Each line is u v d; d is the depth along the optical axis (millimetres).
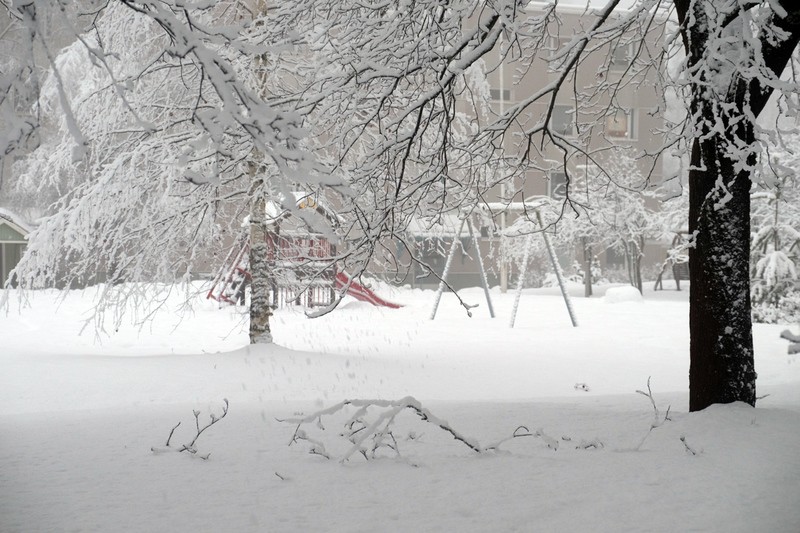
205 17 16500
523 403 10656
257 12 16828
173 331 24547
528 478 6168
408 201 10500
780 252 29453
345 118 10367
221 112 4406
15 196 42469
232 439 7938
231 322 28656
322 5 10445
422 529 4914
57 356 18844
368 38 9539
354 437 7238
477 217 30906
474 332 26156
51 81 19438
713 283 8555
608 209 44031
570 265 55219
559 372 17938
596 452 7020
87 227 17141
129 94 16953
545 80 48594
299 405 11234
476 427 8352
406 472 6430
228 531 4859
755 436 7238
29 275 17469
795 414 8047
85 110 17172
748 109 8023
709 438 7270
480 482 6074
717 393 8523
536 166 11414
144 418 9648
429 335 25156
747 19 7746
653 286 54594
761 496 5547
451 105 10086
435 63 9258
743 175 8547
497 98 48156
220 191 18641
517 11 9195
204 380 15305
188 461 6895
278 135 4527
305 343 22516
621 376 17531
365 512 5297
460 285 52031
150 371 16172
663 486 5859
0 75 3885
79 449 7473
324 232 4383
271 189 17250
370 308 33969
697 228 8664
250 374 15992
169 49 4398
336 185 4488
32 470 6547
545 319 30828
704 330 8633
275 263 19859
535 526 4969
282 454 7176
